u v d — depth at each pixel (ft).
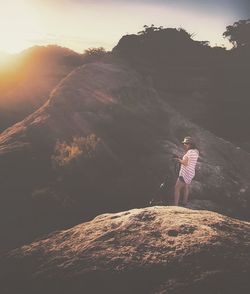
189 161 31.53
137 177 46.60
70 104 59.00
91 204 42.32
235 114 99.14
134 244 20.83
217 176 51.80
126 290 18.31
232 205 48.57
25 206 41.83
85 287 18.81
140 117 58.70
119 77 64.13
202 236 20.85
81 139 51.37
